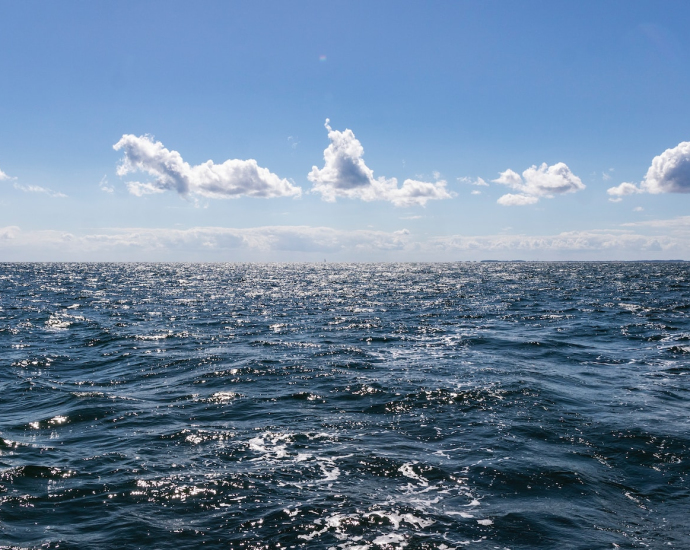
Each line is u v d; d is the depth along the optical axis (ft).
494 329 100.32
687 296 187.73
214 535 24.29
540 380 55.62
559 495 28.63
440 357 70.23
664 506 27.43
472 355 71.77
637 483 30.25
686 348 75.92
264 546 23.31
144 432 39.50
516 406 45.80
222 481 30.25
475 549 23.11
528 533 24.52
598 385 53.88
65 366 66.08
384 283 314.35
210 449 35.70
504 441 37.09
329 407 46.42
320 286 282.77
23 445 36.55
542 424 40.83
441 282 323.16
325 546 23.34
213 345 81.66
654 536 24.36
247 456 34.37
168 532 24.53
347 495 28.48
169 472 31.60
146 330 99.81
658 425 40.14
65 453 34.99
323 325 108.27
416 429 39.93
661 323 105.91
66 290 231.91
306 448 35.86
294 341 85.92
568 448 35.70
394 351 75.46
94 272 502.38
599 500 28.09
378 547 23.27
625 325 103.40
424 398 48.55
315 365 64.44
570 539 24.00
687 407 45.65
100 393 51.42
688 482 30.37
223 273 517.55
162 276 424.05
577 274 452.76
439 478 30.76
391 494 28.66
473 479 30.60
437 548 23.22
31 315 125.49
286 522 25.46
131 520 25.66
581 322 110.01
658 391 51.39
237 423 41.78
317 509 26.81
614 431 38.86
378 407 46.03
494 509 26.94
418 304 161.89
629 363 65.82
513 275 440.04
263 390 52.39
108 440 37.68
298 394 50.67
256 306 157.58
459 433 38.93
